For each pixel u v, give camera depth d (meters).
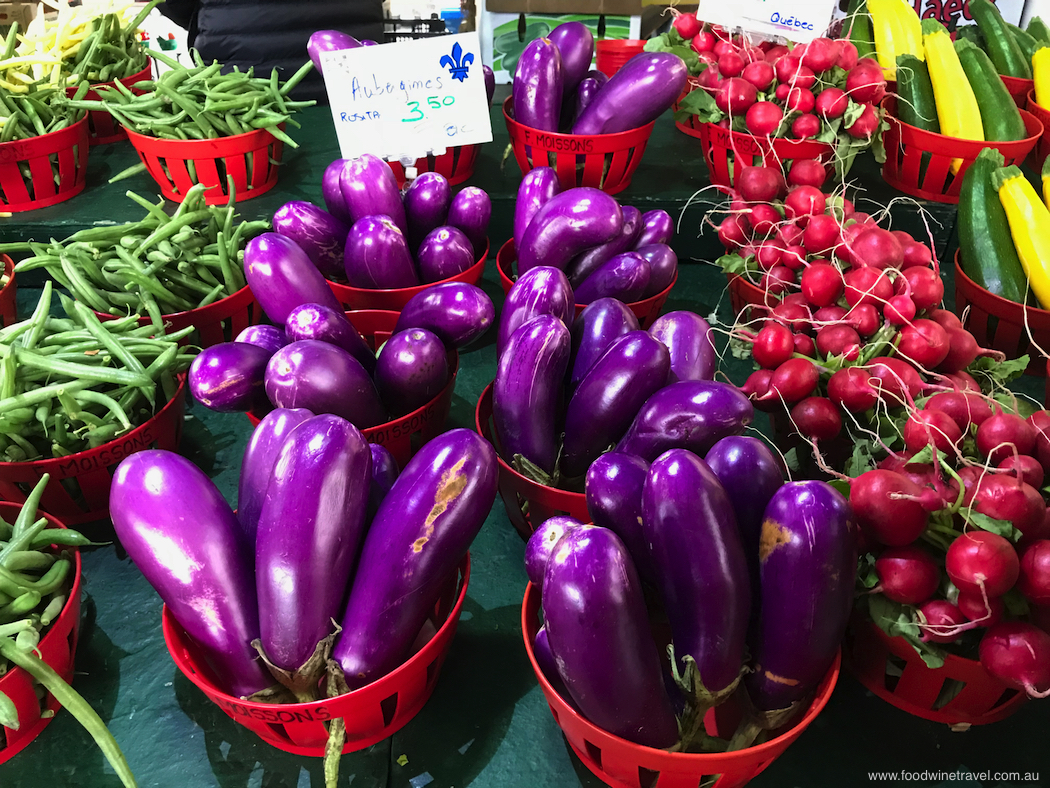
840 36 1.82
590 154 1.40
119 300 1.15
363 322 1.13
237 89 1.52
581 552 0.58
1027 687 0.63
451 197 1.35
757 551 0.68
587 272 1.14
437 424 0.99
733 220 1.25
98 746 0.75
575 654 0.58
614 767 0.65
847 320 1.01
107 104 1.46
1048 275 1.21
